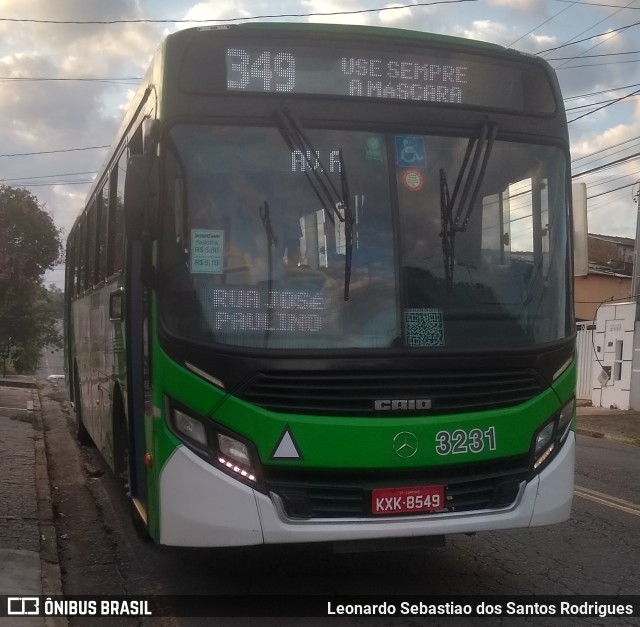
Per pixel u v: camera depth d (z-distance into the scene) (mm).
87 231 10281
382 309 4914
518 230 5340
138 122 6191
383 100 5211
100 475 10062
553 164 5547
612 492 9508
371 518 4711
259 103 5055
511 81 5527
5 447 11305
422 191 5141
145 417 5367
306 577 5891
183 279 4844
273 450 4613
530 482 5066
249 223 4926
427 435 4781
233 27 5105
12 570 5781
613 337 22047
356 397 4734
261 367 4676
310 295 4875
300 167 5023
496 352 5008
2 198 31109
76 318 12039
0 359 45156
